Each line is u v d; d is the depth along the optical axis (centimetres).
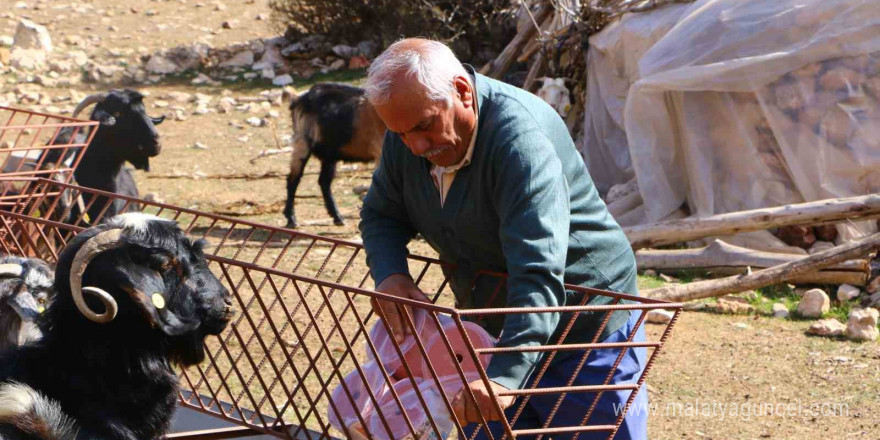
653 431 477
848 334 614
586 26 1088
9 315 327
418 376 298
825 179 784
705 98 836
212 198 1037
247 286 688
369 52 1642
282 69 1609
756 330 630
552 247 261
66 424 266
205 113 1423
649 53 877
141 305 261
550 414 277
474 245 297
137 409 281
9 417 260
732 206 831
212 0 2023
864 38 780
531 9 1335
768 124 811
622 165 1016
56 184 394
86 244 260
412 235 328
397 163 302
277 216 978
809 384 537
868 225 777
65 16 1869
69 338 273
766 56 798
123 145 738
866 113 775
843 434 469
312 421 473
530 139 268
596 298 296
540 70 1189
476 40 1549
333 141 927
